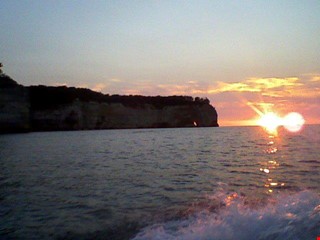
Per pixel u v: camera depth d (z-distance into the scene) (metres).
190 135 80.81
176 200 11.34
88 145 47.50
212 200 10.95
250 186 13.69
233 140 57.53
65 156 31.11
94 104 117.19
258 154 29.45
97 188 14.21
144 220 8.80
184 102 148.00
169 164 23.41
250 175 16.92
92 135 80.75
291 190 12.45
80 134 85.81
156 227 7.95
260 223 6.63
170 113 141.38
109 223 8.80
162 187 14.16
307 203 7.70
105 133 93.94
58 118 104.19
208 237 6.46
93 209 10.48
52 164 24.17
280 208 7.48
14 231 8.46
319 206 7.23
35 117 100.31
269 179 15.28
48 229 8.55
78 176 17.91
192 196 11.95
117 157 29.66
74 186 14.78
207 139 62.41
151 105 139.00
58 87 111.81
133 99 137.38
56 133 90.94
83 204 11.23
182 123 143.50
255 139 59.41
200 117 147.75
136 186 14.55
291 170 18.05
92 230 8.28
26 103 86.94
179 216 8.83
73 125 107.81
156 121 137.25
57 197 12.48
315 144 41.41
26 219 9.52
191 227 7.45
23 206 11.10
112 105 123.69
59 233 8.20
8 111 81.81
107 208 10.54
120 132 101.69
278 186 13.38
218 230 6.72
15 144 49.28
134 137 71.69
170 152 34.88
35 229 8.58
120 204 11.07
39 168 21.77
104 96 129.12
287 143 44.75
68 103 107.88
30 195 12.91
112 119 122.06
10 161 26.67
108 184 15.19
